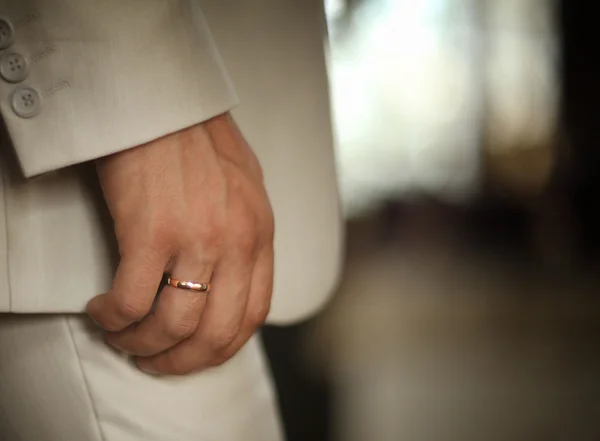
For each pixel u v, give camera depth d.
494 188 6.55
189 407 0.71
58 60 0.62
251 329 0.66
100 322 0.65
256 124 0.79
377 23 7.22
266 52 0.79
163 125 0.62
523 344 3.74
